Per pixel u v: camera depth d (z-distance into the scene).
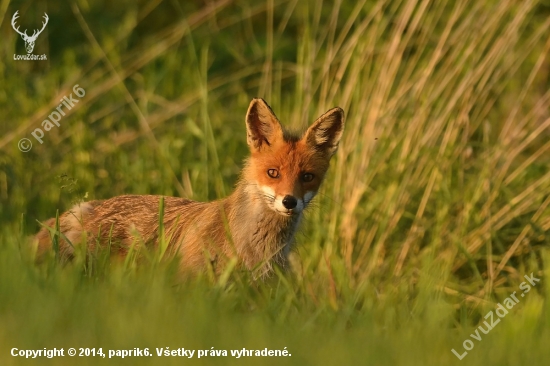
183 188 16.59
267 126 12.34
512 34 16.23
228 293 10.39
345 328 9.90
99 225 12.81
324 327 9.52
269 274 11.97
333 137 12.57
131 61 21.27
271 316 9.73
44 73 20.84
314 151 12.30
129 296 9.28
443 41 16.16
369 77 17.39
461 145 16.06
